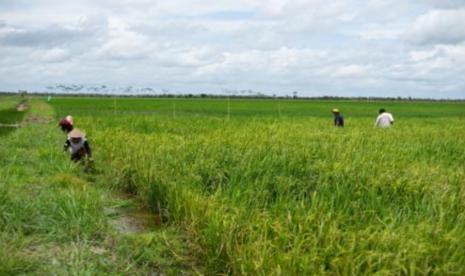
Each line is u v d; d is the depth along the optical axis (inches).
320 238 247.4
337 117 1024.9
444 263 220.7
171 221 345.1
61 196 362.3
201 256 288.5
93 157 551.8
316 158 448.8
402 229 250.2
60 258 275.7
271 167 398.9
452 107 3449.8
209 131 788.0
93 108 2316.7
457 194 328.8
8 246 281.7
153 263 282.2
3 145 692.7
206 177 395.9
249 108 2741.1
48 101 3373.5
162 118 1225.4
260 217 283.7
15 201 340.8
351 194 331.9
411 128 895.1
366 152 474.0
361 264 217.9
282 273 222.7
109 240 307.3
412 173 378.9
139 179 419.8
